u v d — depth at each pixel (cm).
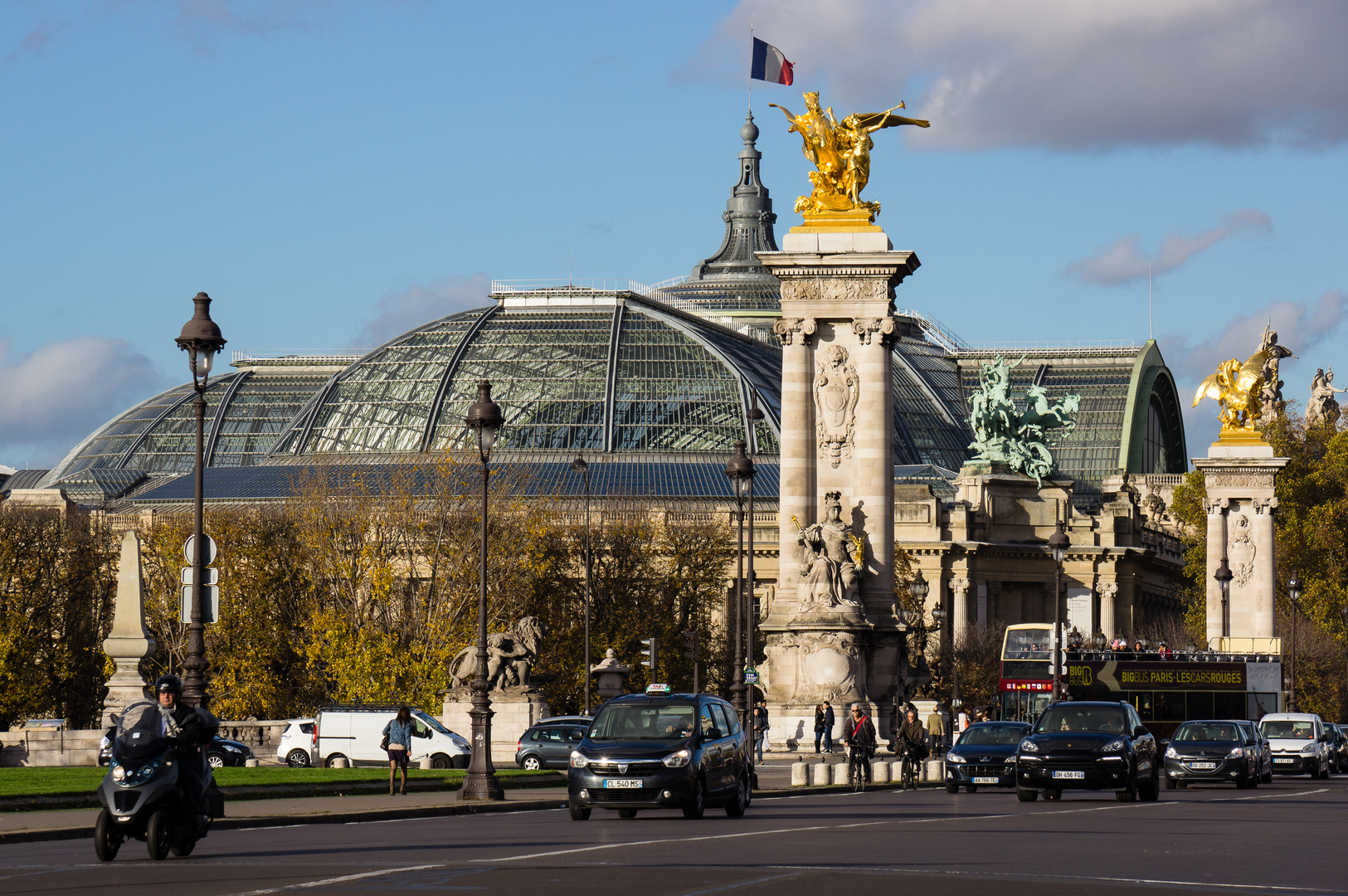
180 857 3938
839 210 10644
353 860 3825
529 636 10644
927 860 3912
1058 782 6525
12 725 14812
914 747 7906
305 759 9462
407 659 13188
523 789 7275
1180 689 11344
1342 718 18000
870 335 10562
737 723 5803
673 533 18325
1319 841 4619
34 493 19700
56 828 4566
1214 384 16850
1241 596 16500
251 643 14300
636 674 16288
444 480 14400
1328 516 18000
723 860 3847
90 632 16125
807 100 10669
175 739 3884
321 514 14288
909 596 17888
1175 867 3828
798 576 10562
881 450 10569
